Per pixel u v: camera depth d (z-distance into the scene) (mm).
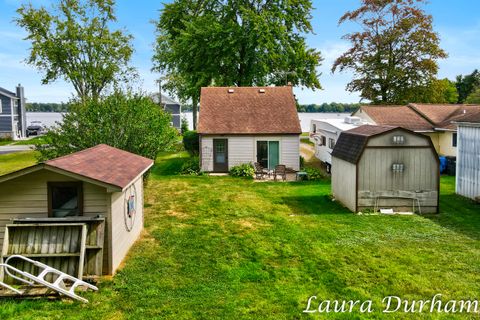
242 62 33375
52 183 8898
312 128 31906
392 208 14922
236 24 32250
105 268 8984
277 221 13680
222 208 15672
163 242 11375
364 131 16156
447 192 18359
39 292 7879
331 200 17109
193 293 8117
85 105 17766
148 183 20547
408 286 8422
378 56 39344
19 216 8922
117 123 17359
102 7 39562
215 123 24969
